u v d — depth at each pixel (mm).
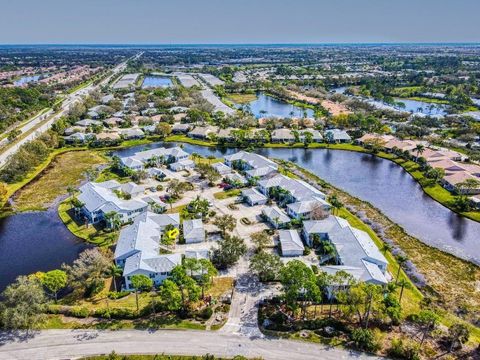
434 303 95312
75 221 136375
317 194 145125
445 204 152000
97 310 88750
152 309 89500
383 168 195625
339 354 77125
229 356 76812
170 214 130750
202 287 95000
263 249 116500
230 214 138625
